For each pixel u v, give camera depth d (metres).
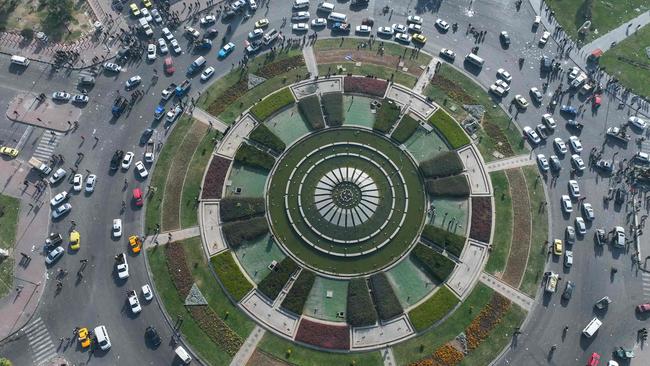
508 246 121.44
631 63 145.25
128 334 114.00
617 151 133.12
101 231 123.94
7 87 141.62
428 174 127.88
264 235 123.69
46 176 130.25
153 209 126.06
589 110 138.12
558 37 149.00
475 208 125.00
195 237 122.88
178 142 133.50
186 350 112.56
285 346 112.38
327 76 141.75
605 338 113.81
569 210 124.75
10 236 123.38
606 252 121.62
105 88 141.50
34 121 136.62
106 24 151.00
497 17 152.00
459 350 111.75
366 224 124.00
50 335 114.06
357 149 132.88
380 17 151.25
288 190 127.94
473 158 131.25
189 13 152.12
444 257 118.94
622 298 117.50
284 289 117.75
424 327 113.06
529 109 138.00
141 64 144.62
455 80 141.75
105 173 130.25
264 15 151.88
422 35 148.50
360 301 115.44
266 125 135.75
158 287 118.00
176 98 139.62
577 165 129.88
